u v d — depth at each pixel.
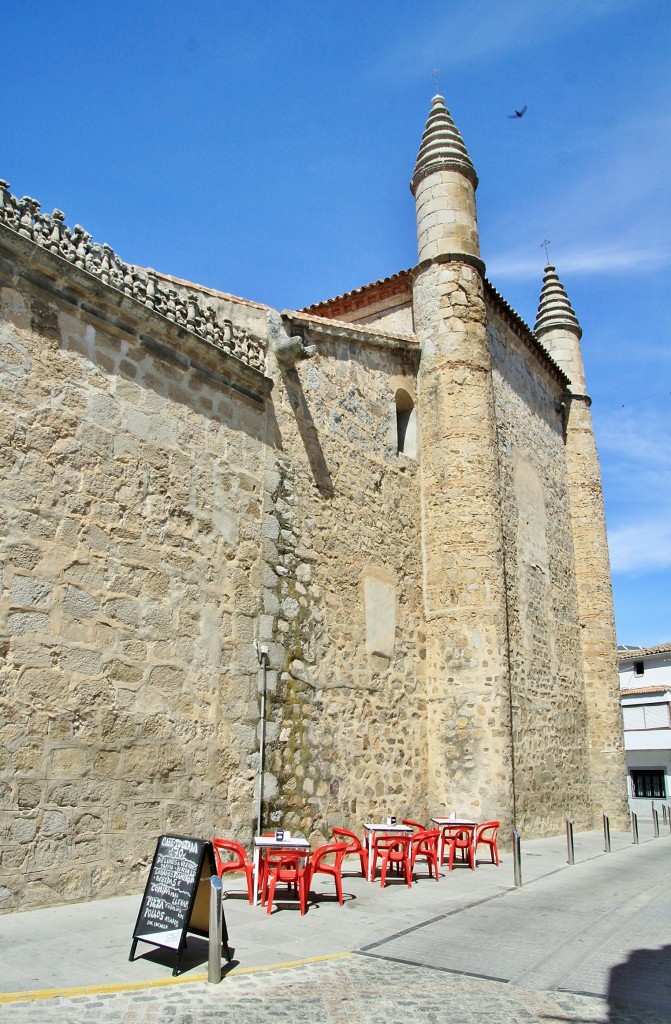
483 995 5.61
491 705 13.86
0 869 7.22
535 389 20.50
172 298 10.38
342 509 13.13
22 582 7.89
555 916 8.36
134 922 7.12
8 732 7.51
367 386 14.53
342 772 11.95
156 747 8.99
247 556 10.94
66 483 8.53
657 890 10.28
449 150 17.00
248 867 8.38
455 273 16.14
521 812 15.40
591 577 21.08
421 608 14.79
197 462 10.37
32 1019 4.71
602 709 20.00
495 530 14.95
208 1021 4.83
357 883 10.02
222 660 10.15
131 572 9.10
